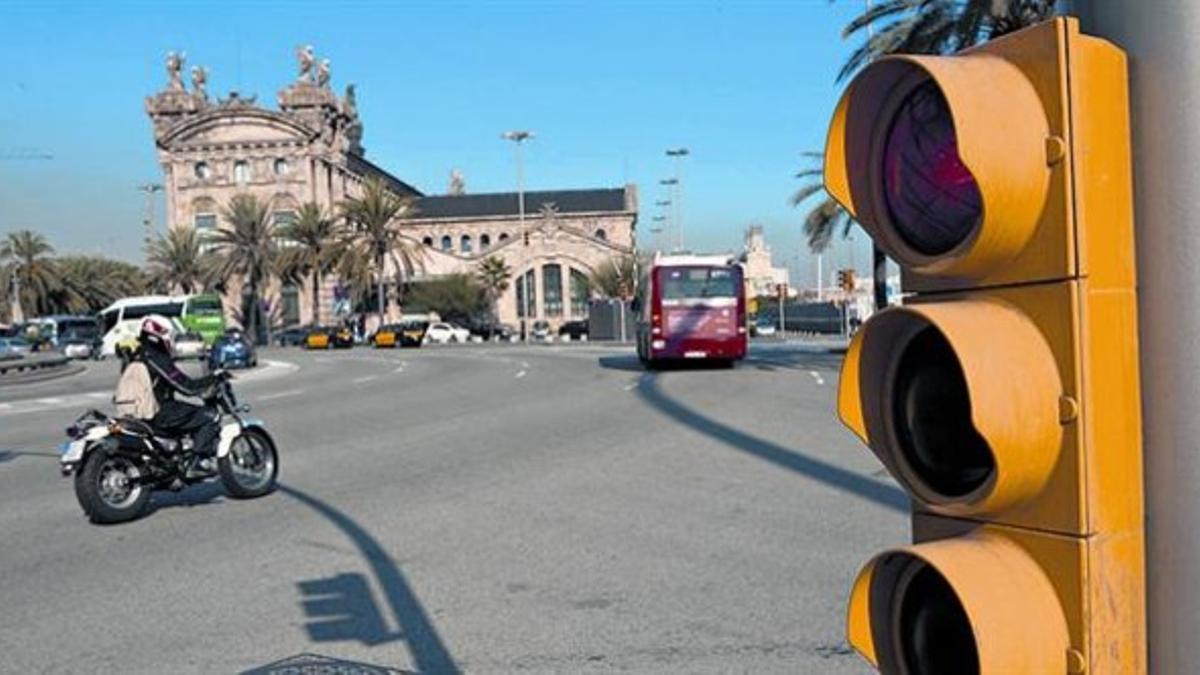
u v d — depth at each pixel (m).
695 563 6.68
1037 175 1.40
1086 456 1.37
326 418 17.61
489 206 131.62
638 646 5.09
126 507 8.96
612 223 128.12
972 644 1.47
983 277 1.49
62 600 6.40
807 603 5.72
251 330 87.81
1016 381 1.37
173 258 89.81
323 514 8.88
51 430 17.95
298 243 84.19
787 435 13.04
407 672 4.83
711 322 27.28
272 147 101.00
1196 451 1.36
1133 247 1.42
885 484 9.33
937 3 20.39
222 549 7.68
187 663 5.11
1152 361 1.40
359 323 87.88
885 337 1.57
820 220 39.56
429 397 21.48
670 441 12.87
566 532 7.76
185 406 9.55
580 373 27.89
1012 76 1.43
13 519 9.26
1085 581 1.36
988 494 1.39
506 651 5.08
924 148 1.53
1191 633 1.36
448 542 7.57
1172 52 1.38
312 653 5.17
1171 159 1.38
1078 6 1.55
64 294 107.19
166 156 101.75
